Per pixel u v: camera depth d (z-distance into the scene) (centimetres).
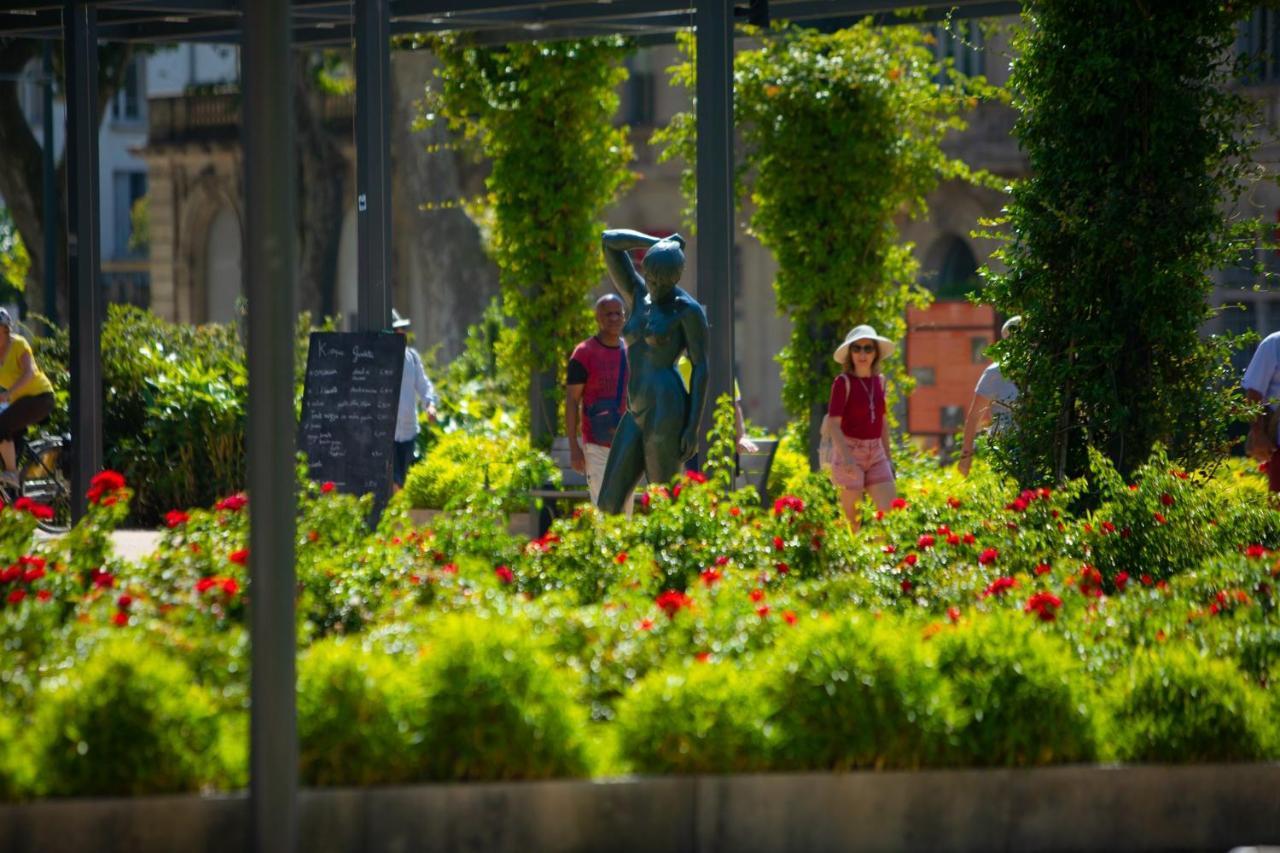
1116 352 1503
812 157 2484
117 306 2672
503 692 777
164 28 2234
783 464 2291
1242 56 1521
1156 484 1302
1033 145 1525
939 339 3978
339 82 5453
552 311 2436
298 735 732
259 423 712
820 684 803
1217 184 1512
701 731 786
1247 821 820
